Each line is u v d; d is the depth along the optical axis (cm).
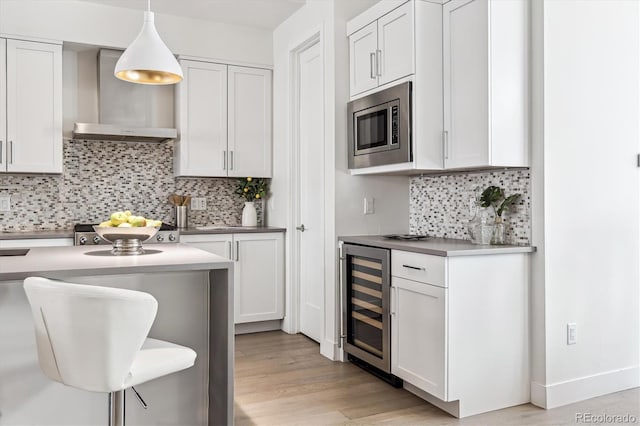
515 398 275
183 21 429
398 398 287
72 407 209
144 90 427
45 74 386
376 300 315
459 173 335
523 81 275
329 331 363
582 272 283
